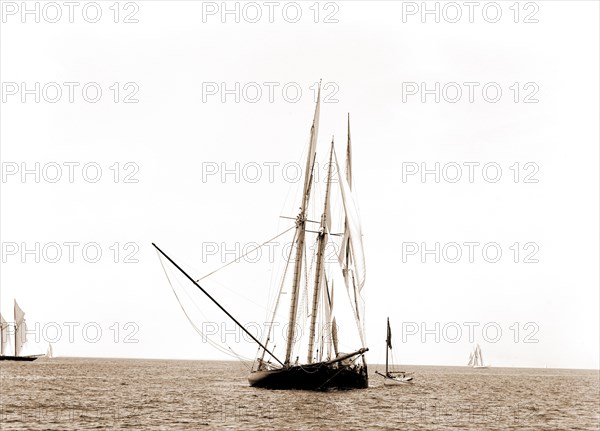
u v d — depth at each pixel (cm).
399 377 13312
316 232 7862
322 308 7800
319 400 7075
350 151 8562
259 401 6894
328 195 7938
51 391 8912
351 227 7919
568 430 5622
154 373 16338
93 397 7906
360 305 7838
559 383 16250
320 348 7719
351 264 7944
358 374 7794
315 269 7719
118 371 17162
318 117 7988
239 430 5016
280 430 5066
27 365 18838
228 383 11362
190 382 11681
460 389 11688
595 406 8350
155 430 4969
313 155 8019
